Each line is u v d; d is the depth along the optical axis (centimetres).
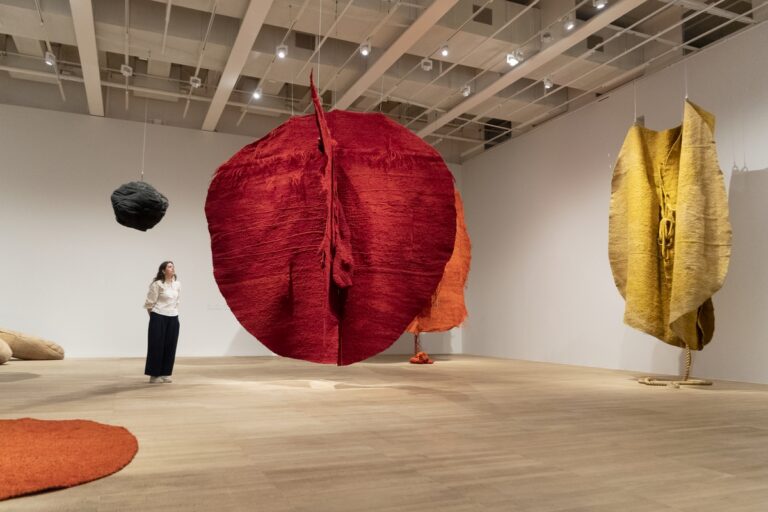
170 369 689
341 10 847
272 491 249
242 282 254
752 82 829
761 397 618
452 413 476
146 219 485
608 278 1050
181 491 247
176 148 1252
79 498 234
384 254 245
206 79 1219
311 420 436
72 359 1073
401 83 1089
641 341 966
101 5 898
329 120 254
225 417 445
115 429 369
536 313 1225
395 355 1384
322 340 245
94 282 1162
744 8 858
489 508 230
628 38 1019
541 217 1230
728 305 830
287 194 254
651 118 984
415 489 255
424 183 249
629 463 311
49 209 1146
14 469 259
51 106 1177
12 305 1107
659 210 788
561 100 1198
